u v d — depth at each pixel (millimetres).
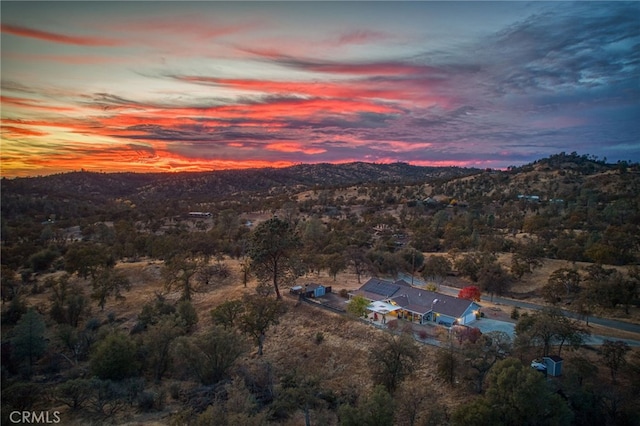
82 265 86125
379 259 97312
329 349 52812
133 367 48406
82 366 52625
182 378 50500
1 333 60594
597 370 41750
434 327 57000
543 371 42219
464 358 42406
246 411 33375
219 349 47844
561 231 119812
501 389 34375
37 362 55625
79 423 37312
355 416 32875
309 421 37719
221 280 87750
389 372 43250
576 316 63312
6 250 103375
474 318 61188
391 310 59906
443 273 90188
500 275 82688
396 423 37344
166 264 90312
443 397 40625
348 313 59375
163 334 50812
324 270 94750
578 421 34625
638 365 40781
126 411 40031
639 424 33719
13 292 80438
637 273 75750
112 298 80750
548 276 89000
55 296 73500
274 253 69375
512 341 49281
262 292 69750
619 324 61562
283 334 58969
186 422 35250
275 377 46719
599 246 90375
